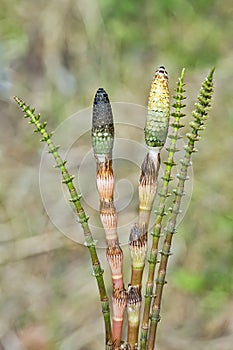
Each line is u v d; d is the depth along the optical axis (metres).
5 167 1.20
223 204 1.08
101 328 1.03
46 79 1.29
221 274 1.04
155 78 0.46
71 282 1.08
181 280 1.04
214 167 1.10
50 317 1.06
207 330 1.01
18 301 1.08
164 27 1.28
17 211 1.15
